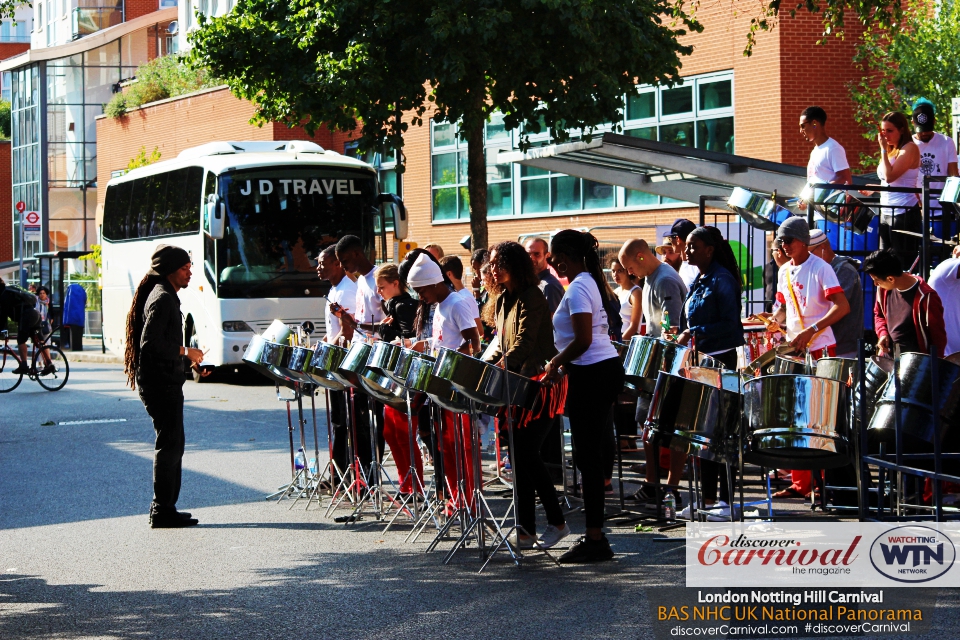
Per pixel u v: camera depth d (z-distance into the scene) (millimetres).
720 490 9539
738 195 13062
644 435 8273
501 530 8875
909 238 13125
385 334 10898
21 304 23297
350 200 22453
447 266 11734
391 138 18484
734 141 24172
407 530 9484
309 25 18109
